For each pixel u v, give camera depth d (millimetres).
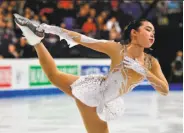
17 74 24156
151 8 31344
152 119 15906
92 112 7996
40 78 25500
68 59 26344
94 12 30438
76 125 14234
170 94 27453
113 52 7730
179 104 21250
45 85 25828
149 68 7793
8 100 22250
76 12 30516
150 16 32062
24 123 14602
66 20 29859
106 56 29328
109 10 31656
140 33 7594
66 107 19438
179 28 31672
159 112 18000
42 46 7844
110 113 7996
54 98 23672
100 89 7895
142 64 7715
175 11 32344
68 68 26297
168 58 31703
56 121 15109
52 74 7988
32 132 12867
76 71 26797
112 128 13773
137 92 28891
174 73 31078
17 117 16016
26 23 7484
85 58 27625
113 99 7977
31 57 26891
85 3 31328
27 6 29547
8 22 27516
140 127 14023
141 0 33062
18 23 7488
